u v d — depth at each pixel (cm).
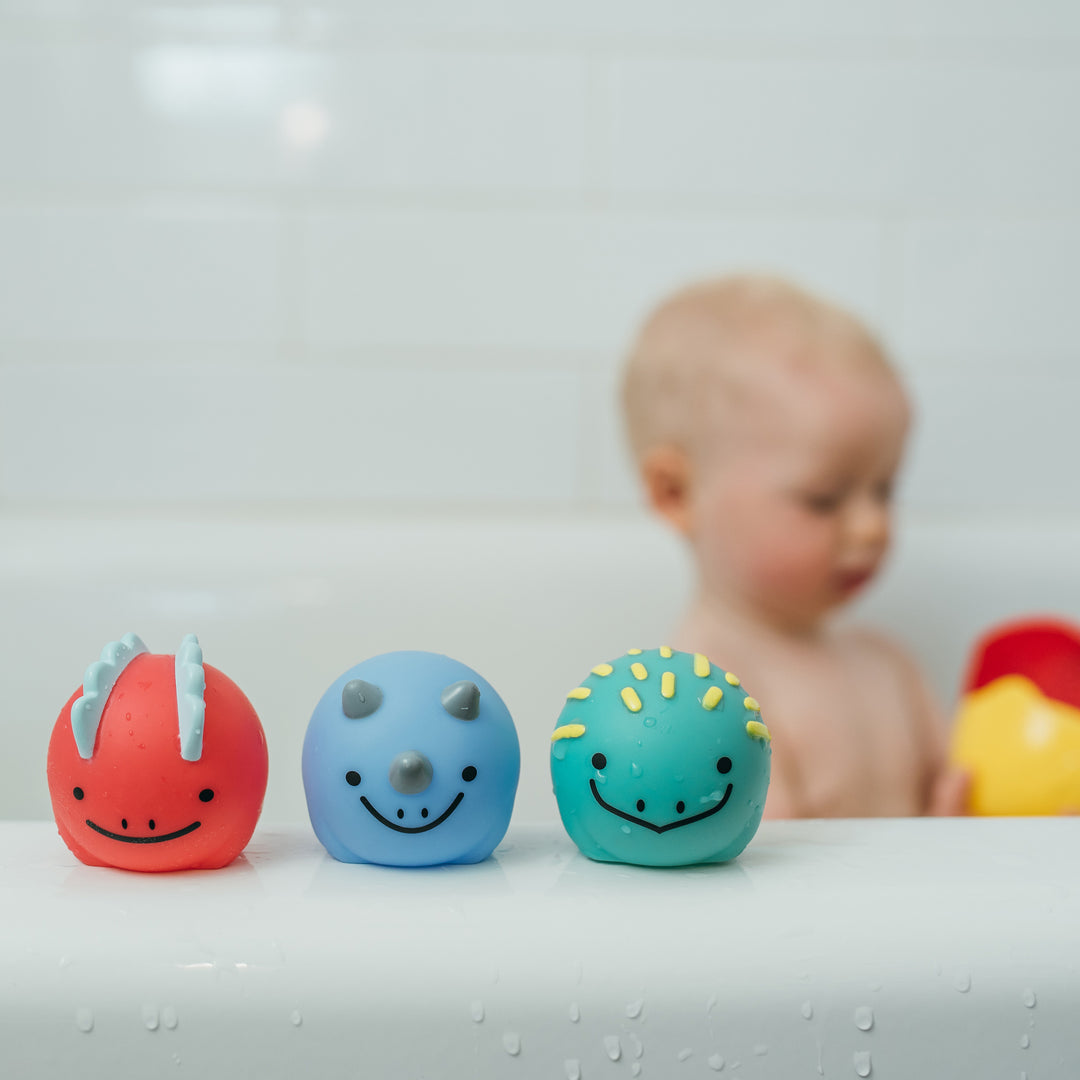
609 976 28
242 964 28
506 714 40
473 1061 28
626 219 131
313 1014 27
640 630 116
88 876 34
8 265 128
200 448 130
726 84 131
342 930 29
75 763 34
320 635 109
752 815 37
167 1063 27
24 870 34
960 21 133
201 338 129
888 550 121
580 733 38
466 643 112
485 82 130
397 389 131
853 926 29
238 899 31
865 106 133
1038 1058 29
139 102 128
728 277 132
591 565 116
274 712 107
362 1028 28
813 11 132
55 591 104
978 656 99
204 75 128
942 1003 28
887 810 115
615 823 36
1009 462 135
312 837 41
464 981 28
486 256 131
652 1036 28
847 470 123
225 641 107
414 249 130
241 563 109
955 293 134
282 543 111
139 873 34
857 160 133
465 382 131
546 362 131
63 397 129
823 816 113
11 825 40
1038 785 89
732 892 31
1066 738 89
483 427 132
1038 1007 29
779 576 120
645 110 131
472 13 129
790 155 132
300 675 108
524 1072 28
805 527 121
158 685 35
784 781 113
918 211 133
